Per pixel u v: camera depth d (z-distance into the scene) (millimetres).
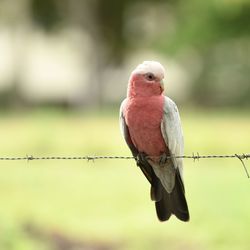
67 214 13836
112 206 14375
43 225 12945
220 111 31906
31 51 41188
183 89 37688
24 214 13484
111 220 13461
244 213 12781
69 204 14547
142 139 8094
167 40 32375
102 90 37875
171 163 8008
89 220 13516
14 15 37250
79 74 42531
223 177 16438
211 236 12188
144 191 15594
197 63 33312
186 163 18672
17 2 36625
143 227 12852
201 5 30531
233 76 33031
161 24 36938
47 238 12383
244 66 32562
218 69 33000
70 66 44969
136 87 8016
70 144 20391
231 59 32562
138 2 36812
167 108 7996
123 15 36938
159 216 7949
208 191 14891
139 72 8000
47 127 21328
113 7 36812
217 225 12469
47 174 17625
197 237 12242
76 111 34375
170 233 12492
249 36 30891
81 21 37000
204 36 31188
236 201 13508
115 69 38031
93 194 15375
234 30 30734
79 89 38469
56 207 14281
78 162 19266
